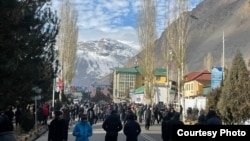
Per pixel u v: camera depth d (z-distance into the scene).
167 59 65.50
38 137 31.23
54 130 14.91
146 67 71.06
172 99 79.00
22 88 20.69
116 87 154.00
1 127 12.12
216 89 35.81
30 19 20.67
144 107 50.75
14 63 18.28
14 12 17.16
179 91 51.34
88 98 174.25
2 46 17.38
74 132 14.61
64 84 71.69
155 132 36.94
